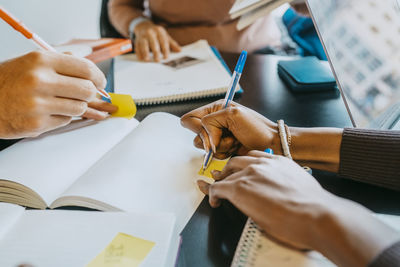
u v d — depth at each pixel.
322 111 0.63
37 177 0.41
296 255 0.29
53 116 0.46
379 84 0.53
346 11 0.53
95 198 0.37
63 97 0.46
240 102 0.67
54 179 0.42
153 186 0.40
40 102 0.42
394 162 0.41
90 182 0.39
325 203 0.28
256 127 0.46
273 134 0.47
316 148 0.46
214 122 0.47
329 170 0.46
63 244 0.31
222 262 0.32
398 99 0.54
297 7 0.95
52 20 1.55
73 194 0.37
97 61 0.83
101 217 0.34
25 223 0.34
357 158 0.43
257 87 0.74
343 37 0.52
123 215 0.34
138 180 0.41
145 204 0.38
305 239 0.27
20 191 0.40
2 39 1.30
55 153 0.47
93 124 0.56
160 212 0.36
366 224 0.26
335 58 0.50
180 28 1.14
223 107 0.51
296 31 1.13
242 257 0.29
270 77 0.79
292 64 0.80
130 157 0.44
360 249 0.24
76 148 0.48
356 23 0.54
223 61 0.86
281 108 0.65
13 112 0.42
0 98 0.41
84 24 1.69
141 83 0.72
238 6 0.58
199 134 0.50
